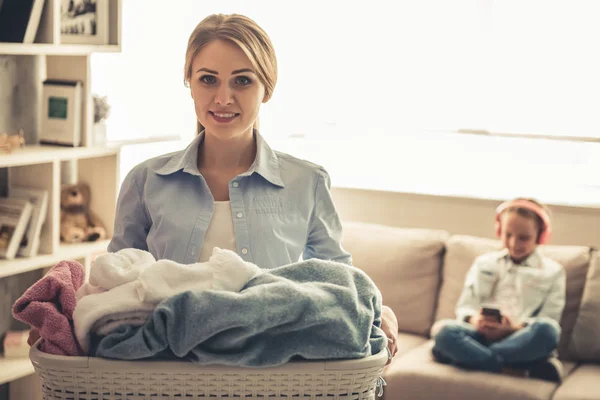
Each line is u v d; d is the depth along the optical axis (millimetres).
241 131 1352
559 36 3367
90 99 2770
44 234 2684
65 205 2869
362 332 1070
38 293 1095
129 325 1062
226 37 1301
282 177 1444
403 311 3211
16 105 2727
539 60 3412
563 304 2904
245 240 1389
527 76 3441
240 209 1401
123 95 3322
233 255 1112
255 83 1335
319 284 1090
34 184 2686
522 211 2959
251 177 1426
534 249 2982
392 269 3229
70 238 2838
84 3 2766
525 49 3432
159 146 3512
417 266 3215
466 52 3549
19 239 2592
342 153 3850
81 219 2891
